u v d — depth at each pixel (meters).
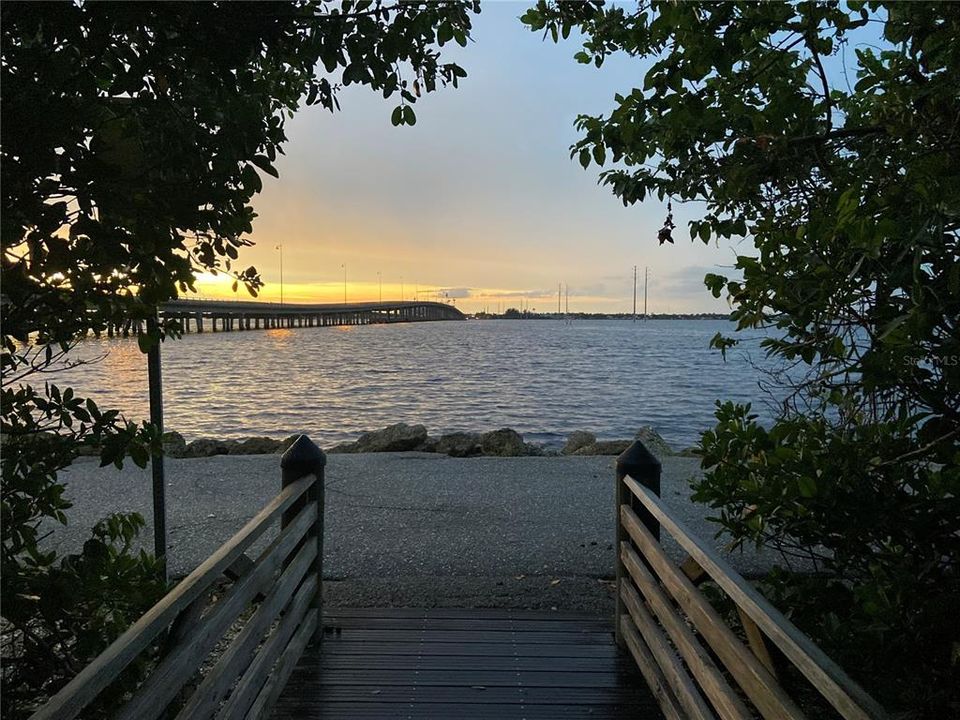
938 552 2.89
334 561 5.88
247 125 2.61
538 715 3.53
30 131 2.21
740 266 2.79
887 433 2.95
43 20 2.21
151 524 6.90
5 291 2.39
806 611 3.51
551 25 3.63
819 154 2.89
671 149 3.38
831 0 2.63
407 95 2.94
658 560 3.49
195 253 2.67
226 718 2.72
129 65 2.46
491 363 59.91
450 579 5.47
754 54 2.92
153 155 2.62
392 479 9.03
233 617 2.75
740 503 3.69
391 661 4.11
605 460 10.41
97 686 1.65
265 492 8.26
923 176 2.26
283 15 2.50
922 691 2.68
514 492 8.30
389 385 38.09
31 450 2.75
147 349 2.92
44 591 2.55
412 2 2.69
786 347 2.94
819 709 3.52
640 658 3.77
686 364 58.91
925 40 2.62
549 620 4.71
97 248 2.38
